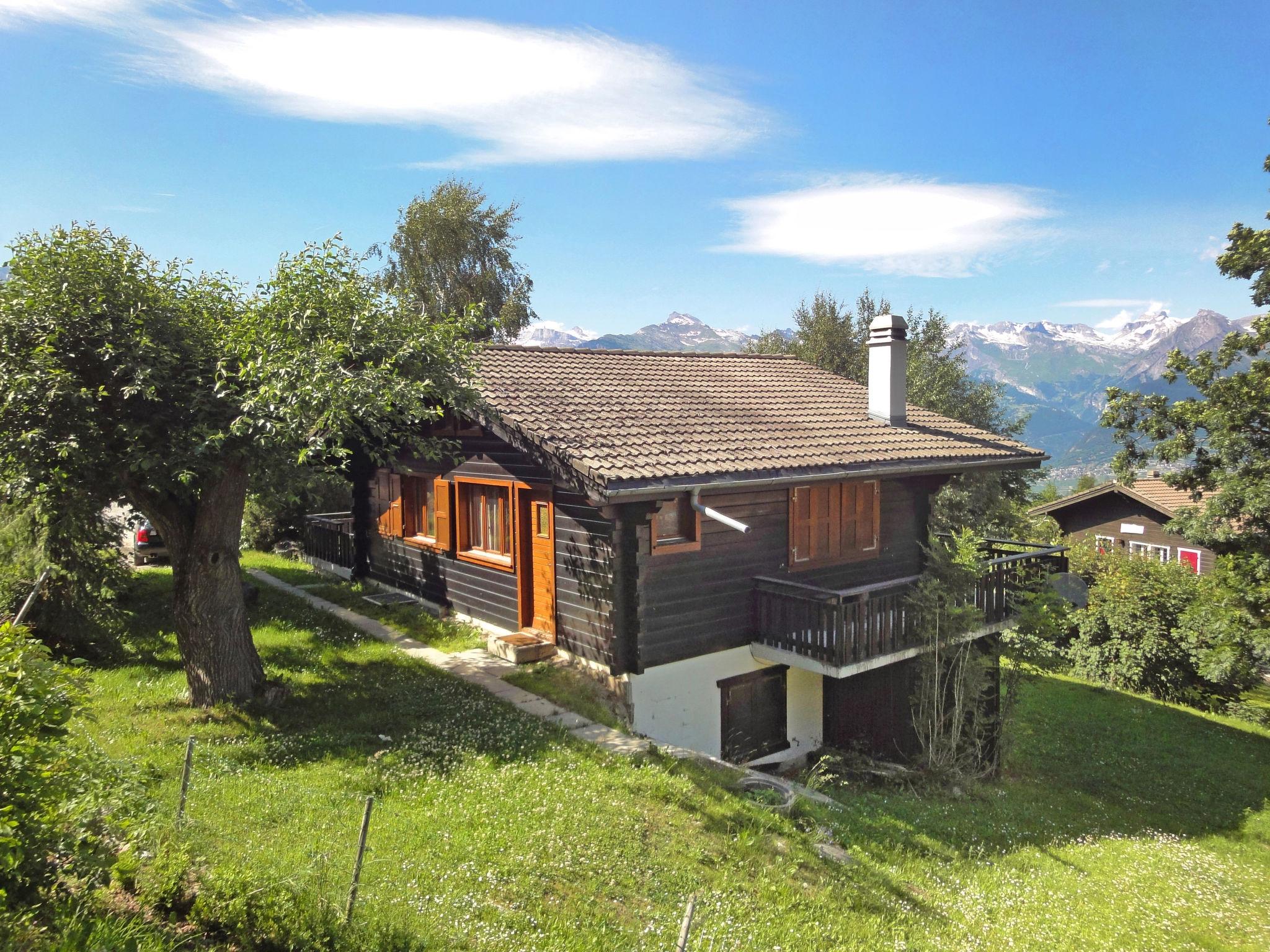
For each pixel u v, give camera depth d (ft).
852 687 40.68
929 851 28.25
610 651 32.50
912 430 45.01
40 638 33.04
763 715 37.52
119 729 26.18
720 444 34.81
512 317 107.86
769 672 37.40
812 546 39.04
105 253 26.81
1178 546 81.15
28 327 25.22
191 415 26.96
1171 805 41.70
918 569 44.65
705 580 34.68
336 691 31.78
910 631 36.17
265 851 18.22
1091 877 29.48
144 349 25.48
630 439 32.76
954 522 77.20
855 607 33.63
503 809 22.44
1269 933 27.02
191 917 15.89
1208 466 50.96
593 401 36.86
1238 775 46.26
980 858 28.99
